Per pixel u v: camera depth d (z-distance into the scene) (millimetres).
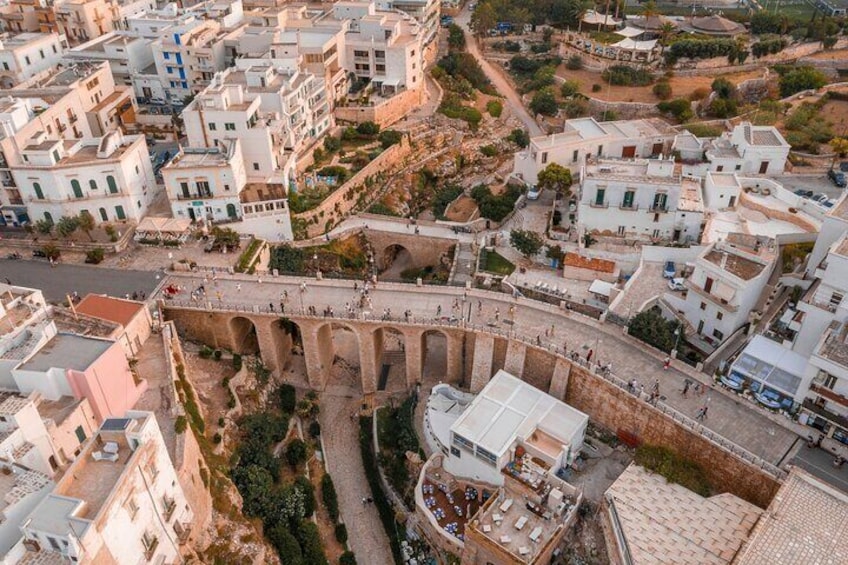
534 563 60312
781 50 157625
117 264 92688
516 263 96812
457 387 88500
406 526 74625
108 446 49562
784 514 53156
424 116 141875
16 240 95688
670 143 113000
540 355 79062
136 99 138375
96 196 96500
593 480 69625
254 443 75562
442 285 90438
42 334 61344
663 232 95500
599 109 145250
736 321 75812
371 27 140250
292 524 70375
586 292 89312
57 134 108438
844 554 50094
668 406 69438
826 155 117188
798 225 91938
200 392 78625
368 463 81375
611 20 174875
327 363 93188
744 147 105688
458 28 178375
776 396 68000
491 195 113938
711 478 67062
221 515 64562
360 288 89562
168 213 102312
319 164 120438
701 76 153000
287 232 104000
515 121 150625
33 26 157000
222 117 102500
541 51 174625
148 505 50719
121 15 162625
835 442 63281
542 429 71062
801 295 77500
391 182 126312
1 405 51562
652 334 76688
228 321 85438
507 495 67688
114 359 61344
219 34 139750
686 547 57562
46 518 43344
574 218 102375
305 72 124062
